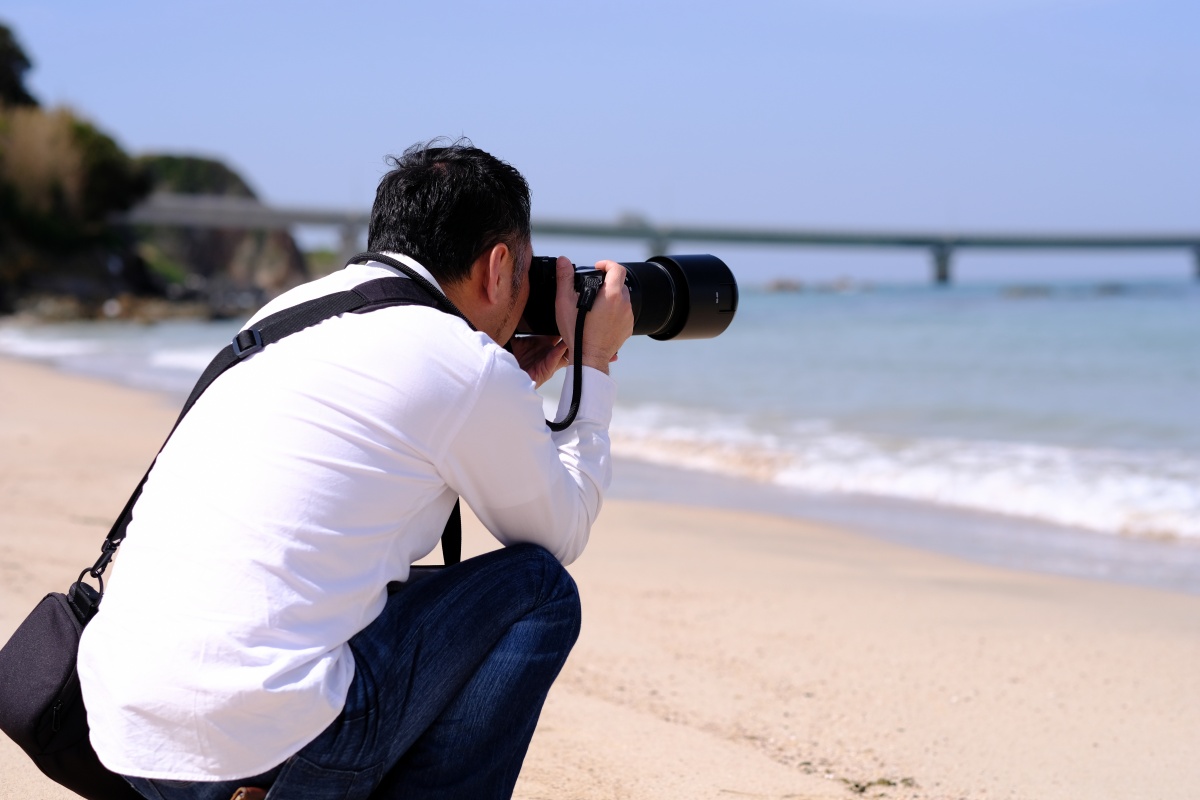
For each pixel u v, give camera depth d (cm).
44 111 5662
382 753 123
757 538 482
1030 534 514
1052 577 411
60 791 185
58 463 595
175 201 7288
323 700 114
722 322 163
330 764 118
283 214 7494
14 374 1505
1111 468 661
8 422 823
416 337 121
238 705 110
